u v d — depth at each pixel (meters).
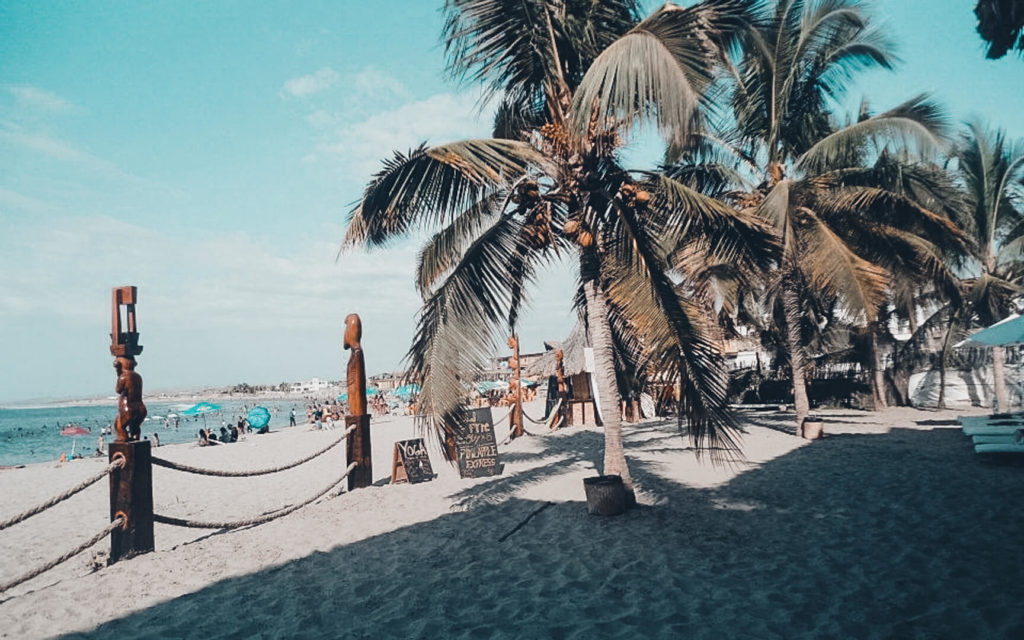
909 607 3.95
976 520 5.89
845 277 11.48
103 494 11.99
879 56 12.27
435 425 6.52
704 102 5.52
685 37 5.69
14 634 4.28
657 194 6.79
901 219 13.39
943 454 9.87
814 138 14.02
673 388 6.19
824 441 12.27
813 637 3.59
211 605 4.73
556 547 5.81
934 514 6.21
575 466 10.82
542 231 7.07
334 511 8.04
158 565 5.73
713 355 6.09
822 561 4.96
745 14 6.52
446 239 7.59
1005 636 3.43
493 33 6.94
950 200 15.15
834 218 13.28
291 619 4.41
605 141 6.73
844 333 20.98
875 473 8.55
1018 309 18.27
